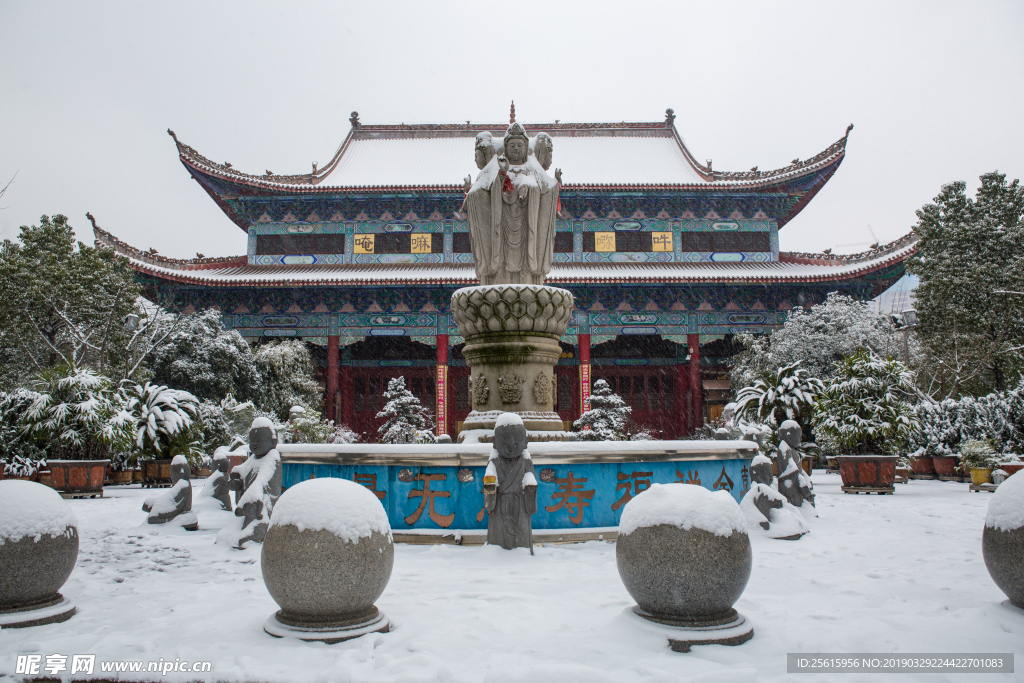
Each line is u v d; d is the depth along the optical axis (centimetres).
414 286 4166
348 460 917
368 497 509
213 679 402
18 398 1912
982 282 3275
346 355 4738
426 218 4538
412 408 3491
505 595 595
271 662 424
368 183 4684
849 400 1772
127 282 3409
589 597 593
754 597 602
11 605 529
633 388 4744
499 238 1111
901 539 938
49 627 515
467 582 655
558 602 576
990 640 470
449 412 4706
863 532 1007
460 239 4512
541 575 682
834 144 4141
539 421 1027
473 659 429
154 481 2136
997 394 2319
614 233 4544
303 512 483
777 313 4309
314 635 467
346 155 5219
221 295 4247
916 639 471
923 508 1334
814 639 470
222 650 448
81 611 569
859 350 1809
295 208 4509
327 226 4525
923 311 3484
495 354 1055
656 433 4659
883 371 1748
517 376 1043
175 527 1065
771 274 4119
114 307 2953
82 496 1709
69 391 1894
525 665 414
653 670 400
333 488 500
